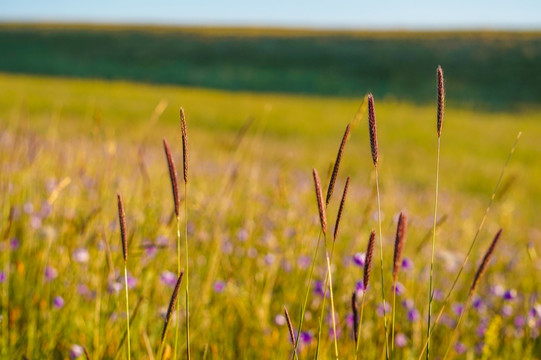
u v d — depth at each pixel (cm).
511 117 3694
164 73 5628
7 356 225
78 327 257
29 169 381
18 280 276
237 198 447
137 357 230
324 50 6297
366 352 268
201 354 250
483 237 620
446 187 1460
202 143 1278
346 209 520
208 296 292
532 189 1490
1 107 2019
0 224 319
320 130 2497
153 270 288
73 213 348
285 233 397
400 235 128
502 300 370
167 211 367
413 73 5450
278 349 265
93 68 5738
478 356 305
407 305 304
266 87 5234
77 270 290
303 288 323
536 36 6444
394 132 2517
